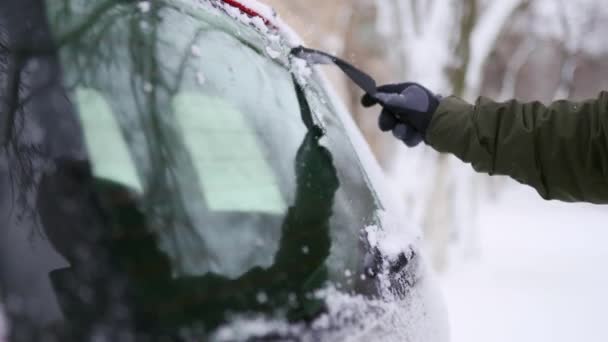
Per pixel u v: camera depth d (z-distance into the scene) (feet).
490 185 112.37
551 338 26.30
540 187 7.54
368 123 49.06
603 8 62.44
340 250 5.10
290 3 42.24
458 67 40.98
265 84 5.82
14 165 4.25
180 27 5.49
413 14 41.32
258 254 4.67
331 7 45.68
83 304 3.95
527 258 50.65
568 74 81.25
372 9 47.44
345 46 48.49
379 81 47.93
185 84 5.15
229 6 6.29
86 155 4.45
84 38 4.92
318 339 4.40
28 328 3.79
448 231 41.39
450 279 40.11
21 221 4.12
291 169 5.39
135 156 4.61
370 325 4.74
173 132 4.87
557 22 64.44
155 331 4.02
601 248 57.72
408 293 5.50
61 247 4.10
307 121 5.96
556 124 7.24
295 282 4.65
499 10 41.39
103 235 4.22
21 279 3.95
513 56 74.02
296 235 4.97
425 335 5.43
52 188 4.26
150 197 4.50
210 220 4.64
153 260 4.27
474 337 26.27
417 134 7.87
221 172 4.92
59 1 5.03
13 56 4.62
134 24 5.24
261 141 5.35
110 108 4.70
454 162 44.78
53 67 4.67
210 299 4.28
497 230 72.28
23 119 4.40
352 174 5.96
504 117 7.52
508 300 33.65
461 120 7.63
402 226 6.15
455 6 40.86
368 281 5.08
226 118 5.24
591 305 32.37
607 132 6.91
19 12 4.82
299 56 6.53
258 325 4.27
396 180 41.60
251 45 6.07
